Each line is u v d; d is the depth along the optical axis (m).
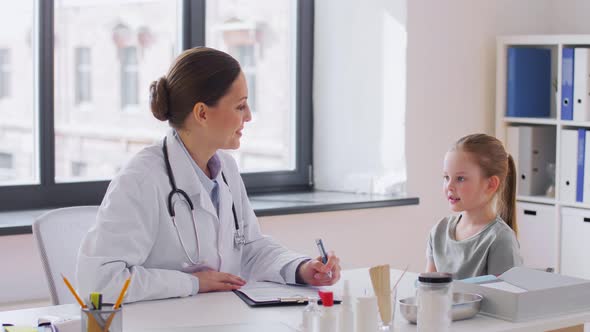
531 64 4.11
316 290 2.30
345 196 3.92
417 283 2.05
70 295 2.42
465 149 2.56
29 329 1.85
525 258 4.06
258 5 4.06
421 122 3.95
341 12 4.06
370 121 4.00
